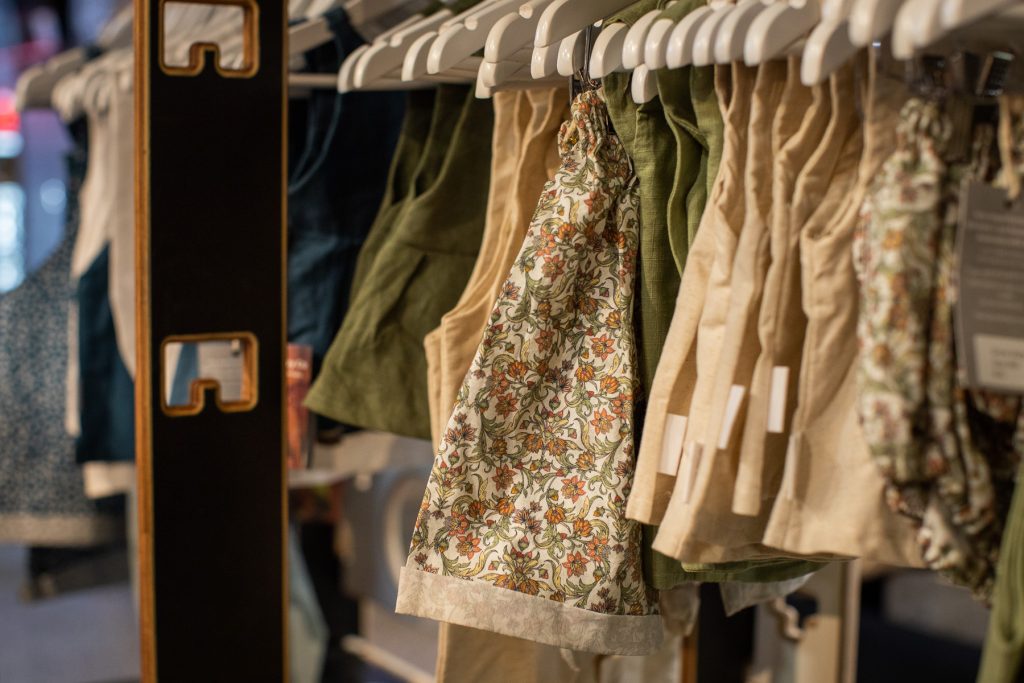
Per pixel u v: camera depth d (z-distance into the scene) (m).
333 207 1.49
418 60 1.07
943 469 0.73
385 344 1.28
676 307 0.91
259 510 1.20
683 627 1.44
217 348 1.35
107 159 1.96
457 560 1.00
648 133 0.98
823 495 0.79
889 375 0.73
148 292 1.12
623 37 0.91
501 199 1.12
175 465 1.15
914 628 2.41
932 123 0.74
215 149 1.13
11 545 3.46
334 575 2.38
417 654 2.33
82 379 1.91
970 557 0.75
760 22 0.76
